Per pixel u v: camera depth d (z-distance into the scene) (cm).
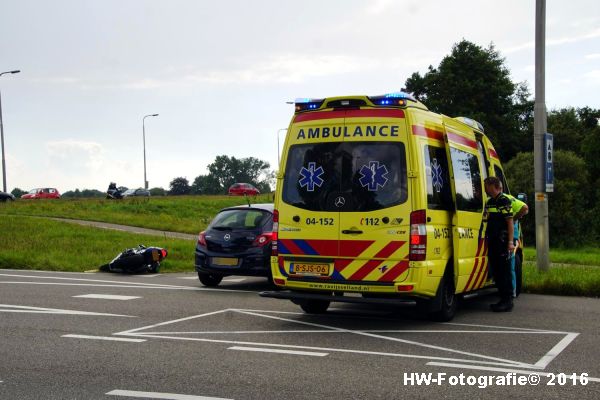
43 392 558
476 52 5378
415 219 852
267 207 1359
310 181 915
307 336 812
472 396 552
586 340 797
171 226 3191
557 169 4119
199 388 570
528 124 5478
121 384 582
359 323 920
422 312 927
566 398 549
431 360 681
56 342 761
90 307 1034
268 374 618
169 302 1105
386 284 859
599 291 1242
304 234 909
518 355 708
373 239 867
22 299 1118
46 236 2492
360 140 891
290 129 945
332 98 910
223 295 1214
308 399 539
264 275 1291
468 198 1029
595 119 6862
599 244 3816
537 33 1444
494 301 1187
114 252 2039
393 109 881
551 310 1059
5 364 655
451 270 945
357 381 595
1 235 2494
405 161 865
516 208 1123
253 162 15512
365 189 880
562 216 3806
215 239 1327
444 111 5244
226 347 740
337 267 887
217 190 15225
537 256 1442
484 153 1159
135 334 813
